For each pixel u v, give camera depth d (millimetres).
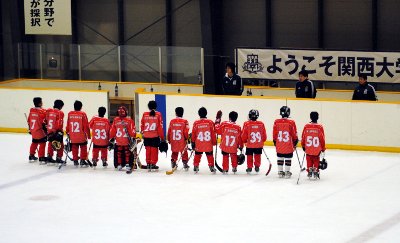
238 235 13914
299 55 23266
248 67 23812
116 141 18422
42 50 27078
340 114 20375
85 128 18828
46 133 19312
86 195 16609
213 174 18188
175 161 18359
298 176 17922
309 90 20844
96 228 14430
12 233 14219
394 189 16734
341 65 22953
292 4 25250
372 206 15539
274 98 20750
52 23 26016
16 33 27016
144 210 15477
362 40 24812
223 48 26031
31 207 15812
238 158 18094
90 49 26781
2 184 17609
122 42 27000
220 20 25672
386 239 13641
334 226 14352
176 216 15062
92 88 26297
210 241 13617
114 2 26953
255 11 25562
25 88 23125
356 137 20359
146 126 18344
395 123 20031
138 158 18688
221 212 15281
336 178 17688
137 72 26406
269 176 17938
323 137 17250
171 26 26547
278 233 14000
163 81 26172
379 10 24484
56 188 17188
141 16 26750
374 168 18547
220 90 25953
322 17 25016
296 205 15672
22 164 19469
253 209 15445
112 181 17688
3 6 27609
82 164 19016
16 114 23297
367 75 22750
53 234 14141
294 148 17562
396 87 24047
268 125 20953
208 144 18047
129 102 26078
